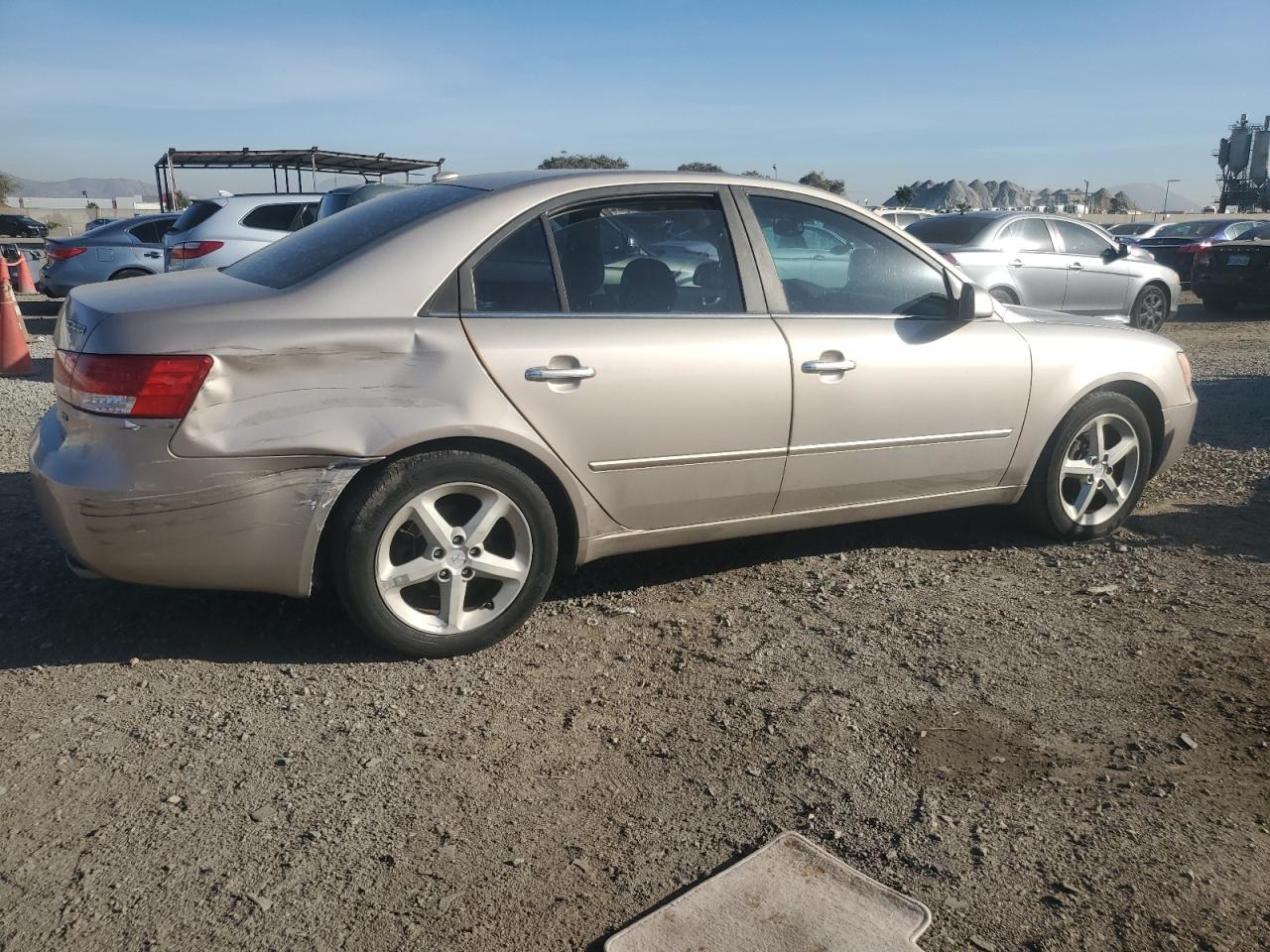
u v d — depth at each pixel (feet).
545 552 12.21
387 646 11.73
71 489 10.66
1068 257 38.32
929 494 14.92
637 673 11.80
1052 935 7.70
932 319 14.64
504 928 7.72
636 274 12.78
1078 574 14.99
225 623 12.77
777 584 14.55
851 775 9.77
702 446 12.84
